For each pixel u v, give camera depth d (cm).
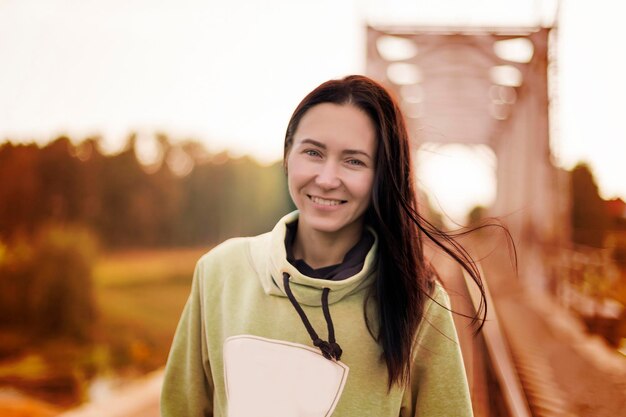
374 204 133
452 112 1886
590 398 421
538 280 1182
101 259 3991
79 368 1766
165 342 2286
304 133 132
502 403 402
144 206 5006
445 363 138
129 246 4828
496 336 503
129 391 493
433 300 135
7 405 1271
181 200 5378
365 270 133
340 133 129
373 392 132
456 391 138
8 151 3812
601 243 1087
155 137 5328
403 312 132
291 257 141
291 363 130
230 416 130
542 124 1164
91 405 450
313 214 133
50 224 3616
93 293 2341
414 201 140
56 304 2239
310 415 128
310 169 131
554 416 386
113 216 4744
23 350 1959
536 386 442
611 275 802
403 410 143
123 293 3272
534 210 1283
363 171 132
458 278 397
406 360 131
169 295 3388
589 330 690
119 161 4903
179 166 5472
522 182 1467
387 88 136
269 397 129
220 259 149
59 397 1412
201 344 147
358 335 133
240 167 5694
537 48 1122
